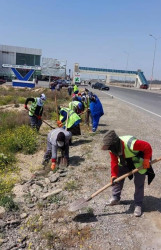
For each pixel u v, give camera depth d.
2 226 4.52
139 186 4.80
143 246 4.10
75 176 6.42
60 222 4.65
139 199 4.86
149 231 4.42
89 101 10.85
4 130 11.01
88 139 9.65
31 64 79.19
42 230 4.46
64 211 4.97
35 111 10.37
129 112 17.47
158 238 4.26
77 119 8.59
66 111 8.66
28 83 40.97
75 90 14.11
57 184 6.07
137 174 4.73
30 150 8.49
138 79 92.75
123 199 5.38
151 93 45.31
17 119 12.36
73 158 7.68
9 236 4.35
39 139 9.70
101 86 51.03
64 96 26.62
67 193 5.64
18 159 7.93
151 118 15.11
